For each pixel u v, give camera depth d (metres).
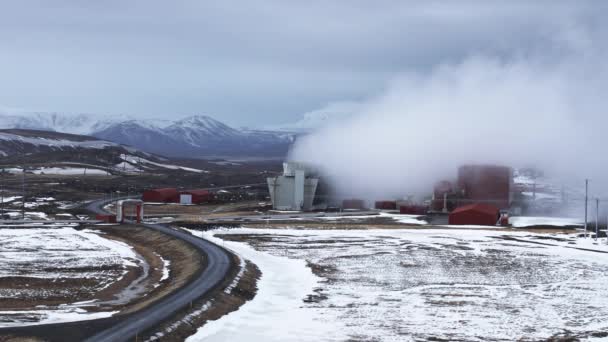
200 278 70.44
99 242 112.00
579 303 66.00
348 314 59.81
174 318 52.69
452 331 54.38
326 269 84.81
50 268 85.44
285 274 80.62
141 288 73.50
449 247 107.62
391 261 92.06
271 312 60.06
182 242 104.44
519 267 88.00
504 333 53.94
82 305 62.69
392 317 59.03
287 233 125.06
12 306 62.34
